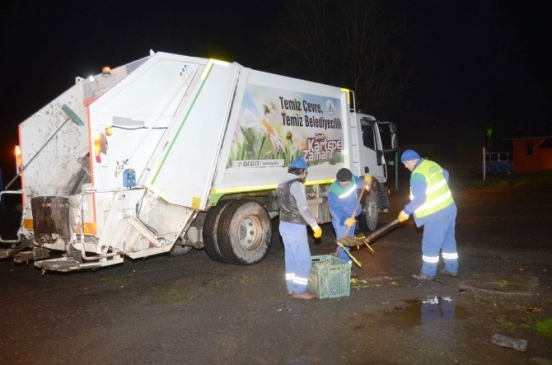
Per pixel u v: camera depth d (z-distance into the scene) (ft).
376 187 35.29
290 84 29.37
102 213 20.62
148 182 21.76
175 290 21.38
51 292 21.63
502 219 38.32
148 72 21.94
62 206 21.29
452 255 21.75
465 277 21.79
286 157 28.86
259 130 26.94
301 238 18.99
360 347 14.75
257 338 15.70
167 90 22.57
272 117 27.86
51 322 17.81
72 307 19.43
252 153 26.53
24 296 21.13
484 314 17.08
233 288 21.42
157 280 23.16
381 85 90.07
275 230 36.06
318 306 18.51
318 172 31.60
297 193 18.84
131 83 21.43
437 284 20.85
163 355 14.70
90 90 24.09
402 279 21.83
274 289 21.03
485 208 45.93
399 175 116.06
